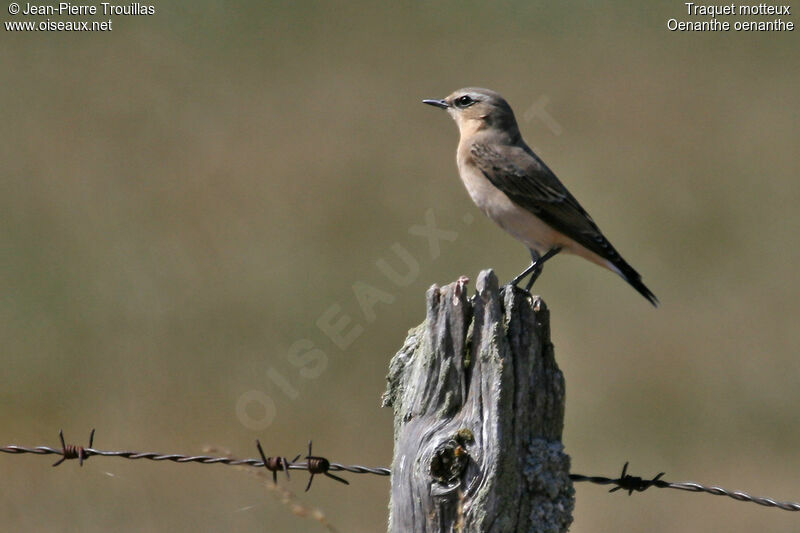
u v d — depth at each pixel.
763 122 27.78
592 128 27.62
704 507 18.47
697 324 22.88
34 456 18.72
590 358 22.16
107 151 26.31
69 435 19.39
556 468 7.80
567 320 22.89
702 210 25.05
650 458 19.86
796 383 21.09
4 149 26.06
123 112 27.66
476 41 31.58
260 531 16.92
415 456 7.85
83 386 20.66
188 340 21.86
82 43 30.30
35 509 17.06
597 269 23.83
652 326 22.59
